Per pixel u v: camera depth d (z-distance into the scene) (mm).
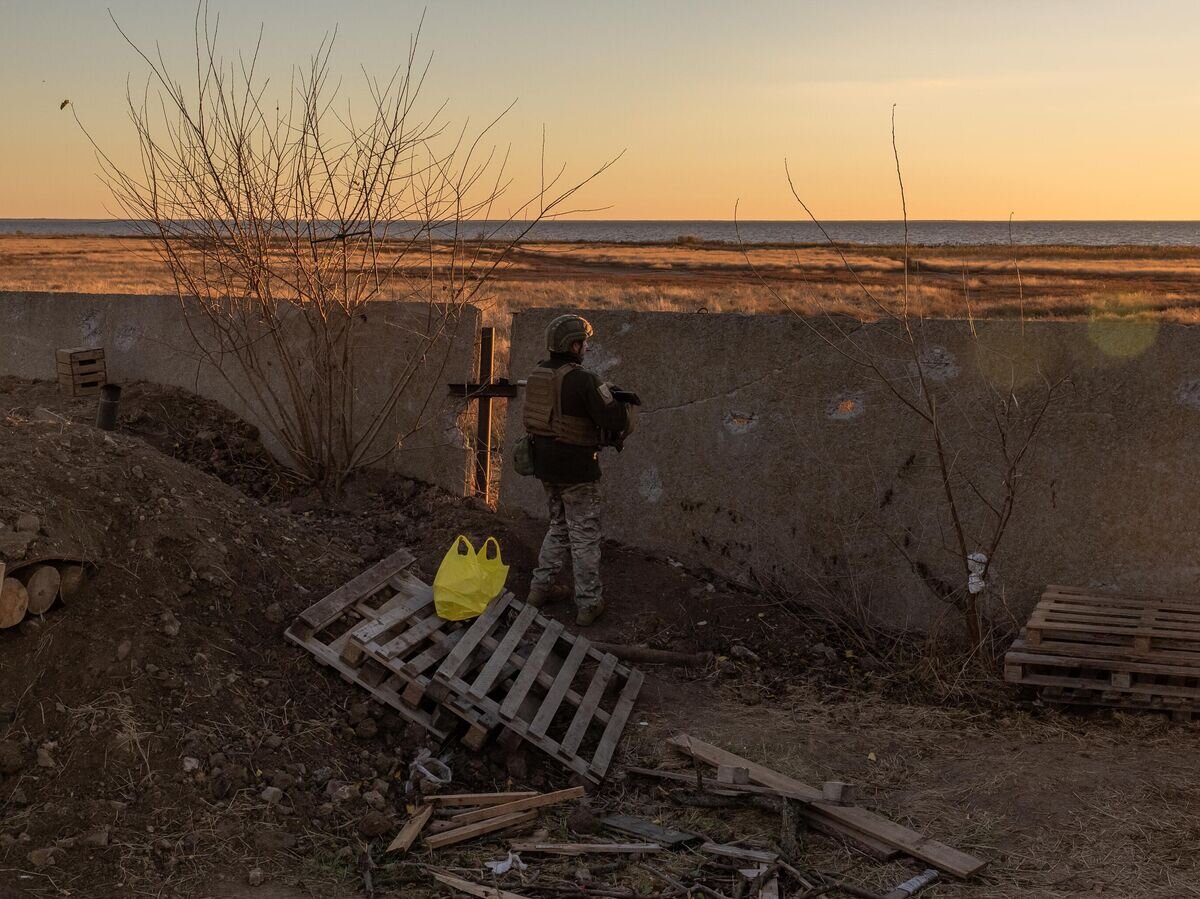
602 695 5848
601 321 7574
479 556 6051
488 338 8203
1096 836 4328
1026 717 5590
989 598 6555
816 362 6910
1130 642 5555
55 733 4438
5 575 4652
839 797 4617
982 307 23453
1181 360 6008
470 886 4039
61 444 5797
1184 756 5023
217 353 9625
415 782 4871
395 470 8664
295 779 4609
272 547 6273
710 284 33219
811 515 7008
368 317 8648
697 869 4238
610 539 7668
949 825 4508
